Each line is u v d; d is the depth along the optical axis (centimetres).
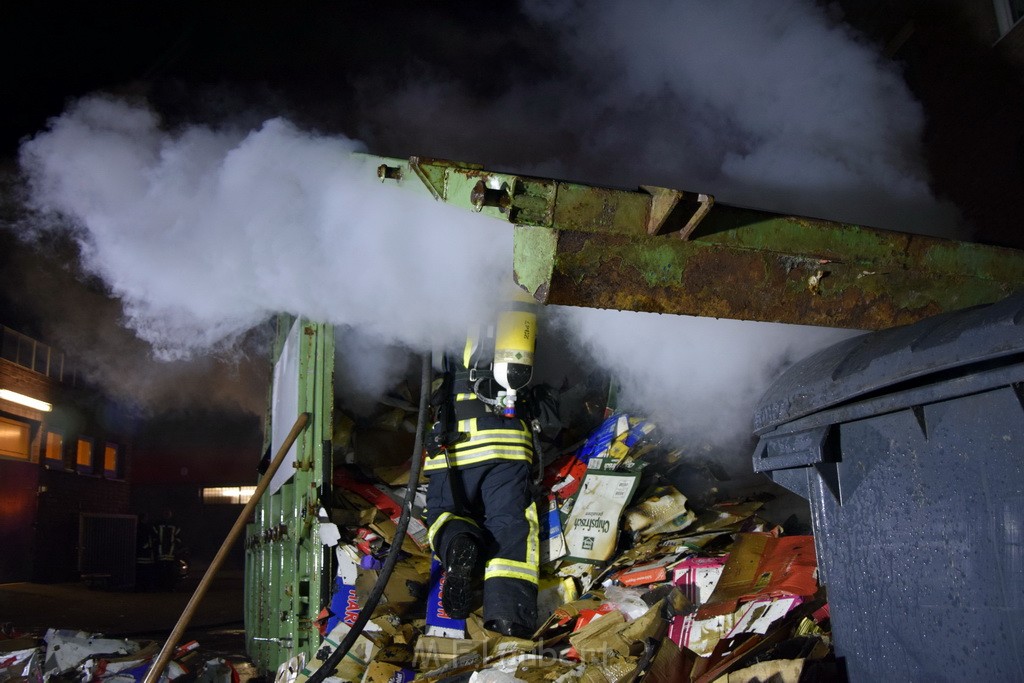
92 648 395
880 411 165
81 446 1467
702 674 277
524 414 368
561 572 376
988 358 141
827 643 272
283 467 451
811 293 233
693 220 214
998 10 523
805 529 408
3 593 995
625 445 400
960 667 148
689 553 376
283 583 427
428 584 362
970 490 147
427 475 365
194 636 721
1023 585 136
